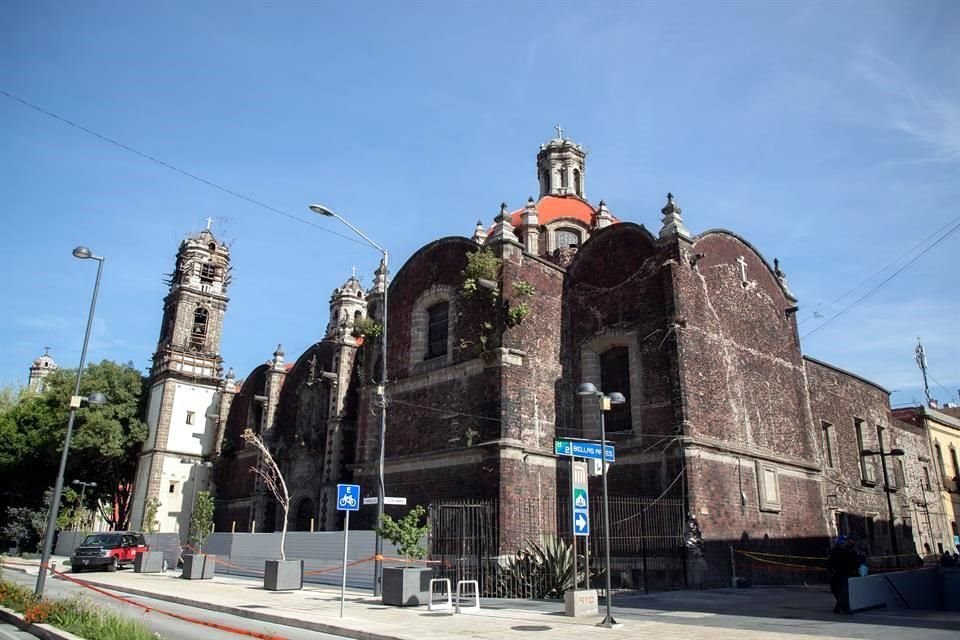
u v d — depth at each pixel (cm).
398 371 3731
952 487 5756
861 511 4341
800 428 3697
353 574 2834
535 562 2508
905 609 1964
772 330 3719
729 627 1539
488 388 3133
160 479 5719
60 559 5053
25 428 5966
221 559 3750
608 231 3453
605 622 1591
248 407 5853
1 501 6147
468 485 3125
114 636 1329
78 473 5966
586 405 3312
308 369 5222
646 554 2812
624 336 3238
